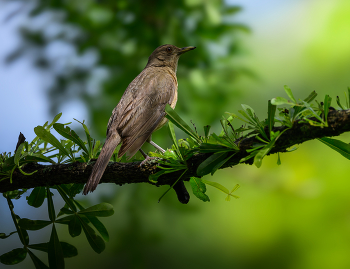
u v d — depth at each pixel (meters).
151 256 11.02
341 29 13.96
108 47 10.17
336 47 14.02
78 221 6.51
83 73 9.98
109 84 10.08
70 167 6.61
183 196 6.41
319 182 11.87
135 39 10.37
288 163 12.05
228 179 11.88
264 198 12.27
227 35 10.33
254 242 12.17
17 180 6.77
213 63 10.34
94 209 6.37
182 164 5.84
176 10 10.33
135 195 9.82
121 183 6.58
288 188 11.74
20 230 6.59
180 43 10.52
